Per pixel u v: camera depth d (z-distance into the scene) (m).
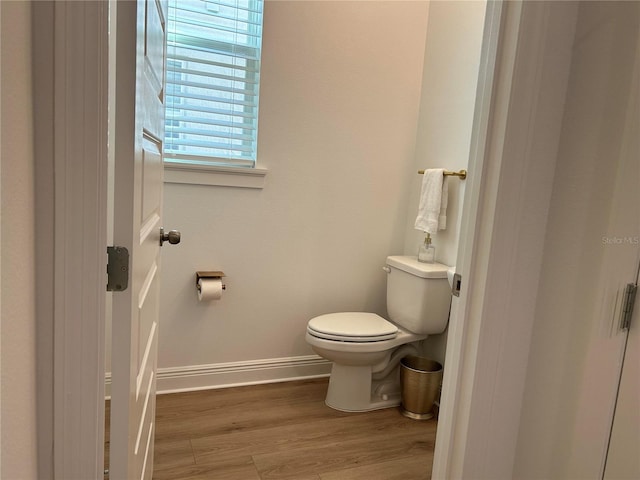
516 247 0.99
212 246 2.24
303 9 2.23
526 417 1.08
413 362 2.35
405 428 2.07
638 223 0.93
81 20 0.65
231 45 2.19
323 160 2.39
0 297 0.54
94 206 0.69
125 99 0.74
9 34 0.55
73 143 0.67
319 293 2.50
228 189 2.22
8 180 0.56
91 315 0.71
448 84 2.31
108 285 0.77
